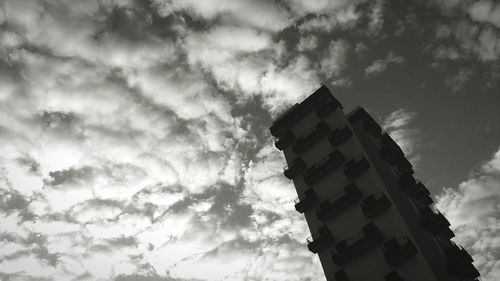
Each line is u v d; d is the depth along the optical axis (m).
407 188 42.47
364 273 37.66
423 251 36.25
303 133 52.03
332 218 42.81
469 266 36.50
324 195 45.12
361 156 44.25
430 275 33.97
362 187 42.44
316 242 41.81
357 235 39.41
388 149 45.53
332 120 50.22
